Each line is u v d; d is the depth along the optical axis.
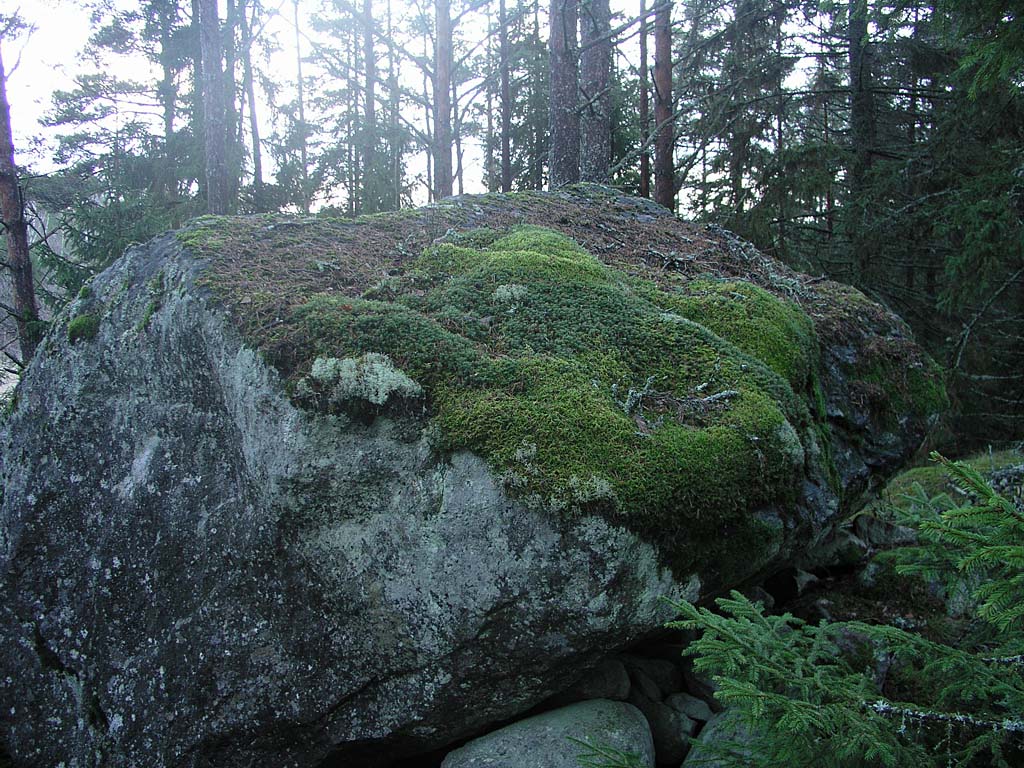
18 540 3.77
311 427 2.76
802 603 4.08
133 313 3.72
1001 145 8.74
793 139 11.45
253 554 2.99
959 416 9.98
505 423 2.67
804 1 9.59
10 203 8.59
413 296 3.47
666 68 9.69
